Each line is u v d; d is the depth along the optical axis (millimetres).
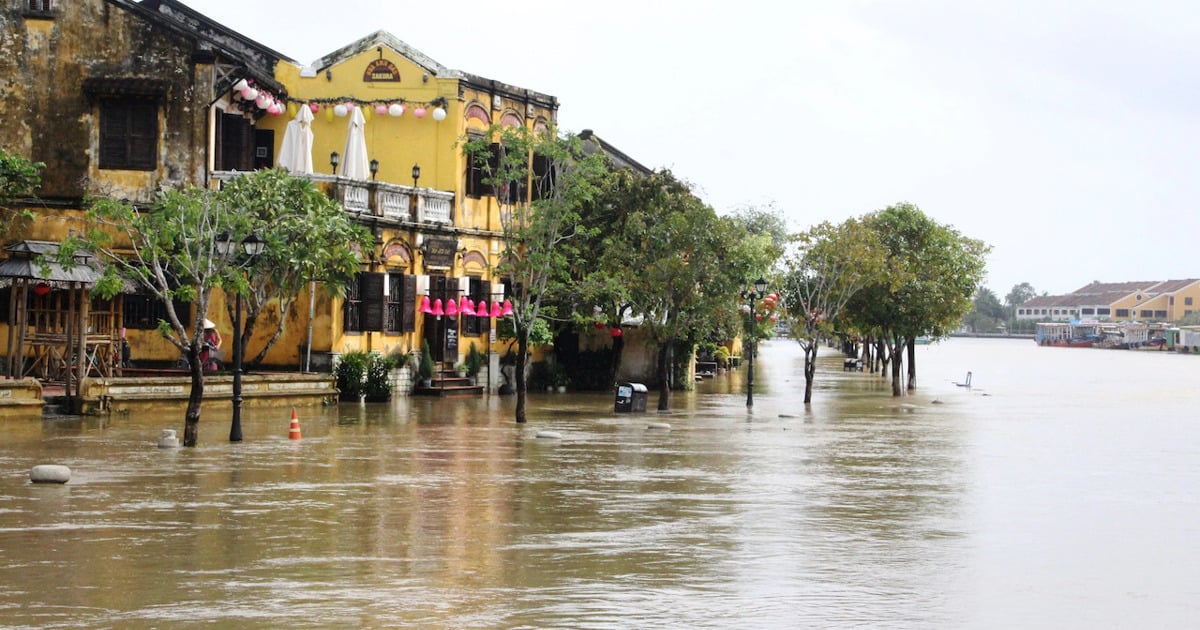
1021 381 77812
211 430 31031
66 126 39094
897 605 14117
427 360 45219
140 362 40781
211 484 22203
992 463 28562
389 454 27219
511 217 38375
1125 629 13234
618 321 50875
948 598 14523
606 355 53594
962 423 40719
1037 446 32875
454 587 14602
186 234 30531
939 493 23281
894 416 43375
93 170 39156
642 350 56812
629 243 43656
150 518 18719
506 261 37594
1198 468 27938
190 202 30359
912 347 60219
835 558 16750
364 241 39062
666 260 40812
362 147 45000
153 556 16078
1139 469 27719
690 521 19438
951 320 55906
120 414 33250
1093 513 21188
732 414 42125
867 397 54750
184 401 34938
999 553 17375
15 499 20141
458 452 27922
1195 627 13352
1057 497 23078
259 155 46812
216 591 14203
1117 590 15094
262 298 36719
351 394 41188
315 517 19125
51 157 39062
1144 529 19578
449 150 47281
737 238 43156
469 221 48062
